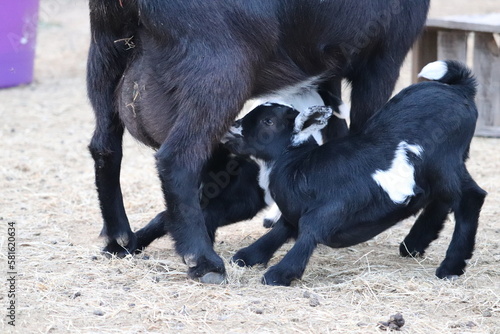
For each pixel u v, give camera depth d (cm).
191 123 670
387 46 787
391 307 653
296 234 754
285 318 619
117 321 618
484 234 870
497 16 1341
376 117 732
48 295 664
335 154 705
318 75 775
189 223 683
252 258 748
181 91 670
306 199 700
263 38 694
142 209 974
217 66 665
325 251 812
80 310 637
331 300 660
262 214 952
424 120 711
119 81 734
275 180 721
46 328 602
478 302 664
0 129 1373
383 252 816
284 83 739
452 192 718
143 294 667
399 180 696
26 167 1137
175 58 670
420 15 800
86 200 995
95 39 727
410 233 795
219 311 633
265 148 736
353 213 691
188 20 661
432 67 741
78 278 708
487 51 1301
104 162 748
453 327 617
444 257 797
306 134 736
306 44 741
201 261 683
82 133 1366
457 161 720
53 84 1753
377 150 704
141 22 681
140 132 721
